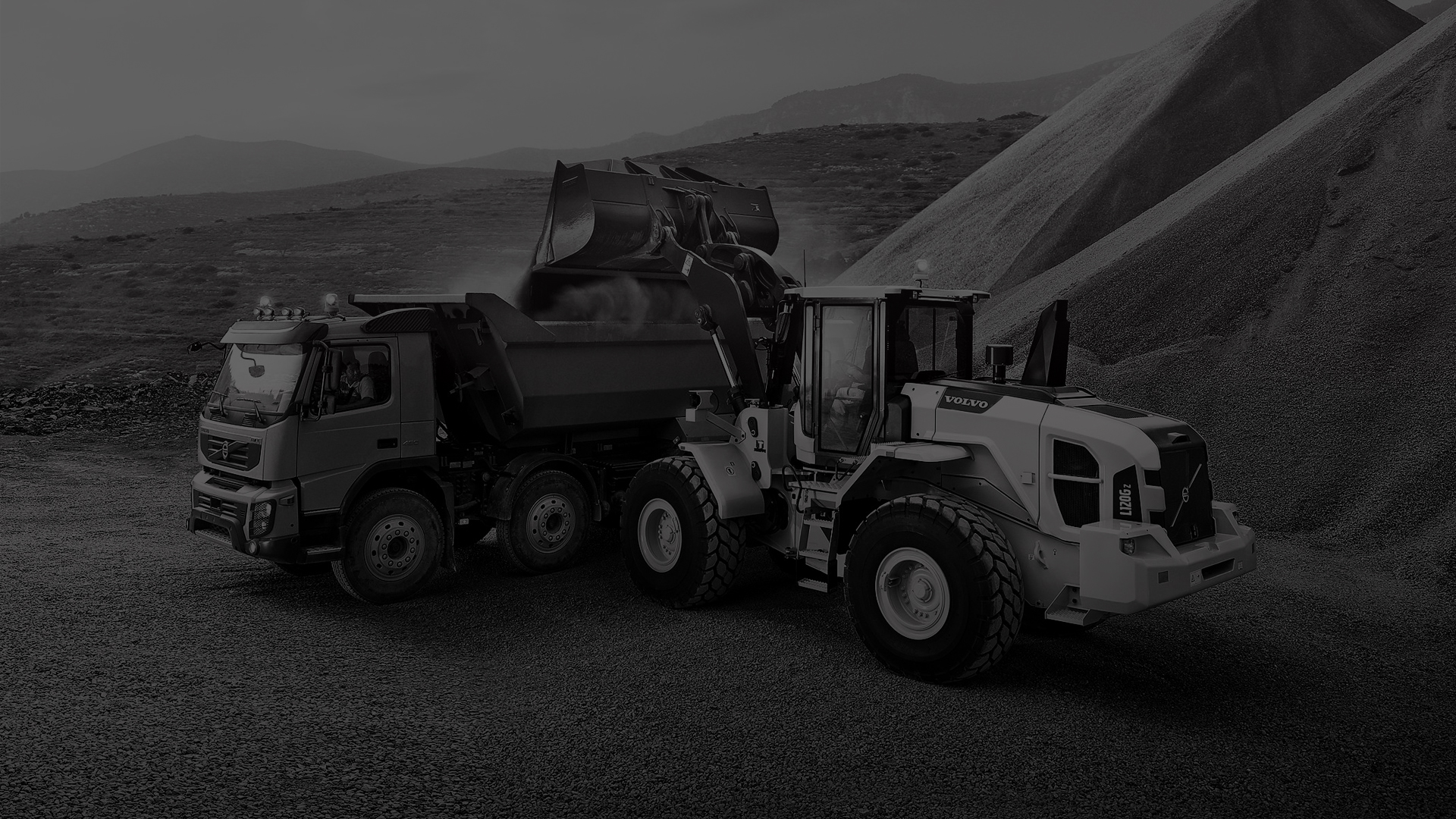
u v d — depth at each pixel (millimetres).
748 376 7656
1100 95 32750
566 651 6164
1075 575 5578
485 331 7906
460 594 7551
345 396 7160
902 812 4059
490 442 8461
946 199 34062
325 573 8094
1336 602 7262
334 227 89938
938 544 5473
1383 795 4305
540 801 4098
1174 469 5445
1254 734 4941
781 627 6688
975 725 5008
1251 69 27484
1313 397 10672
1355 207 13289
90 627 6410
